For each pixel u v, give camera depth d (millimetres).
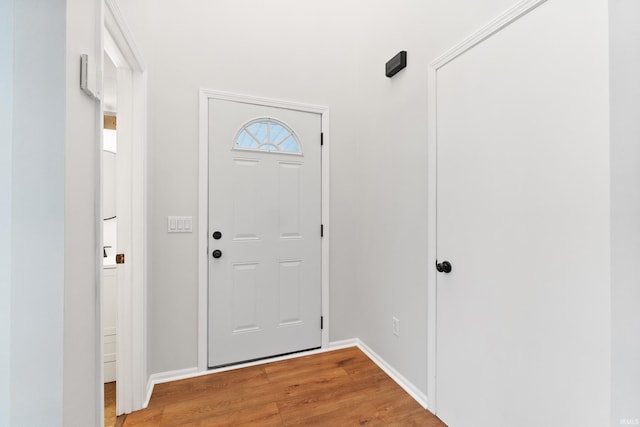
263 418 1521
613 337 863
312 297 2268
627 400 843
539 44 1052
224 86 2000
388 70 1901
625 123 835
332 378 1886
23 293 687
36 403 697
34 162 691
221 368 1989
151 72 1748
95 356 932
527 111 1097
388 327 1972
